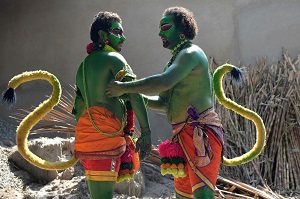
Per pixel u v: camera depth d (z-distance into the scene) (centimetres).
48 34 928
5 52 948
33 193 630
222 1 868
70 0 922
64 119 773
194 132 427
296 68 814
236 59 860
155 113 854
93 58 450
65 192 632
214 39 867
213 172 427
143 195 651
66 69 920
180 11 452
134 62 884
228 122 760
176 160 434
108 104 443
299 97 762
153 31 884
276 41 854
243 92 789
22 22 941
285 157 729
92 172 438
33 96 924
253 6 861
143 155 439
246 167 720
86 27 915
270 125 748
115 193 633
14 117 888
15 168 696
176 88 442
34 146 680
